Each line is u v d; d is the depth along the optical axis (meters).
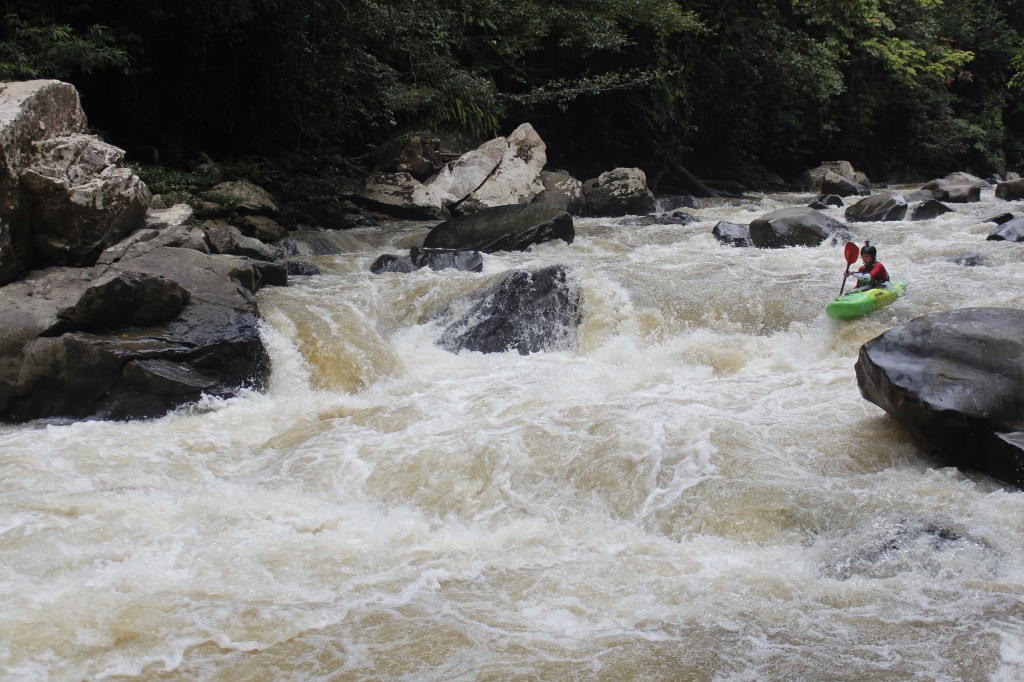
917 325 6.20
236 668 3.74
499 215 13.25
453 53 19.38
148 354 7.50
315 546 4.98
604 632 3.99
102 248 8.81
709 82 23.38
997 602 4.12
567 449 6.11
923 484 5.45
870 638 3.88
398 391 7.90
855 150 27.88
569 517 5.45
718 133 24.06
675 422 6.33
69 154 8.75
